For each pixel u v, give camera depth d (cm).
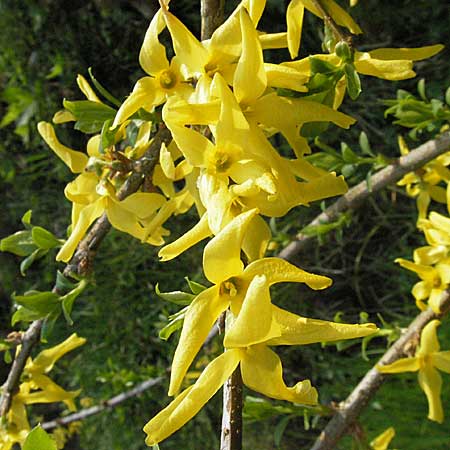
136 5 52
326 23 17
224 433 14
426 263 26
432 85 54
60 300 22
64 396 26
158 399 60
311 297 61
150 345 62
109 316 63
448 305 26
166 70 16
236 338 13
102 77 63
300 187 16
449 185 26
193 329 14
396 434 49
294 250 33
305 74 16
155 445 14
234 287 14
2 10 62
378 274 60
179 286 61
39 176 68
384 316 59
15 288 68
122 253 62
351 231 60
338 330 14
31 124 65
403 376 50
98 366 62
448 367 25
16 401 25
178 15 54
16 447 50
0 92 66
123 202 19
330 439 26
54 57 62
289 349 59
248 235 15
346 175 27
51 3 60
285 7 48
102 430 63
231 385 15
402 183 29
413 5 53
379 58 17
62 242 23
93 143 22
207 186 15
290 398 14
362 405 26
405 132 54
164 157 17
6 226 69
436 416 26
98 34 61
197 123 15
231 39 16
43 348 65
